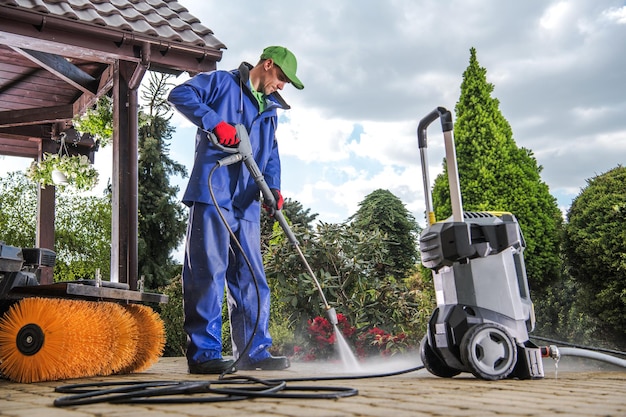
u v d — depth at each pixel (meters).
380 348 4.76
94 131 5.68
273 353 4.82
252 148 3.20
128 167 4.64
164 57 4.72
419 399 1.58
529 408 1.36
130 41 4.52
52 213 6.63
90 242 9.55
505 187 6.59
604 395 1.69
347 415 1.25
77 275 9.27
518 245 2.43
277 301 5.25
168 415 1.28
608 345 5.73
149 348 3.20
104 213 9.77
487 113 6.97
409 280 7.69
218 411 1.35
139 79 4.64
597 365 4.14
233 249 3.19
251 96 3.21
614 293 5.44
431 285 7.07
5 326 2.38
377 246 5.62
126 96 4.72
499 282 2.38
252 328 3.22
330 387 1.77
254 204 3.22
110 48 4.53
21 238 9.09
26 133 6.66
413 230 10.04
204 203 2.99
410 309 5.12
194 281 2.96
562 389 1.89
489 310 2.36
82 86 5.42
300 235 5.38
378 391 1.82
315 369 3.61
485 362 2.30
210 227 2.98
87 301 2.72
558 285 6.41
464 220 2.43
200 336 2.92
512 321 2.36
